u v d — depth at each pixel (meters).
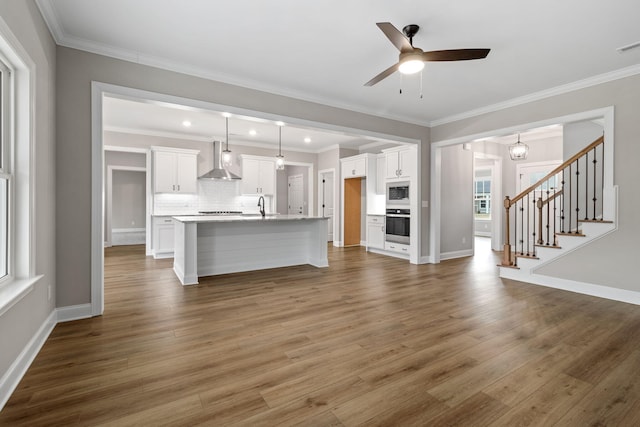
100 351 2.22
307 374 1.95
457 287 4.00
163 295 3.59
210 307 3.19
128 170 8.40
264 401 1.68
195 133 6.55
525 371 1.99
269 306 3.23
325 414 1.58
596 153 4.66
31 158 2.09
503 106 4.50
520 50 3.03
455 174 6.34
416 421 1.53
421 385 1.83
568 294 3.70
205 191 7.04
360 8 2.42
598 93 3.61
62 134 2.78
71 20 2.57
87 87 2.91
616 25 2.62
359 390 1.79
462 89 4.02
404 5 2.37
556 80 3.73
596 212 4.65
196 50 3.08
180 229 4.34
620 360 2.12
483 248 7.58
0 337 1.63
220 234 4.69
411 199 5.62
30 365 2.02
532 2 2.33
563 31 2.71
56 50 2.77
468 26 2.65
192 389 1.78
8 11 1.70
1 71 1.92
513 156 5.52
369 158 7.03
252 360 2.12
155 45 2.98
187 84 3.43
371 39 2.88
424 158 5.57
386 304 3.31
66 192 2.80
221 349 2.28
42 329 2.34
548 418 1.55
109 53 3.01
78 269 2.87
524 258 4.30
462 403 1.67
